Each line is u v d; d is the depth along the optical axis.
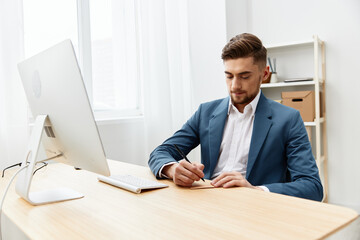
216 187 1.06
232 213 0.80
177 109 2.69
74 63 0.84
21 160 1.77
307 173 1.18
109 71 2.53
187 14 2.81
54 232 0.72
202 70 2.90
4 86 1.74
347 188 2.80
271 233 0.66
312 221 0.73
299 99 2.74
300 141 1.27
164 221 0.76
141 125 2.53
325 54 2.83
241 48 1.27
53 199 0.97
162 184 1.09
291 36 2.98
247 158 1.38
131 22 2.62
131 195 1.00
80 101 0.86
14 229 1.02
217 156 1.43
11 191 1.12
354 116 2.74
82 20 2.33
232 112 1.47
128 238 0.67
